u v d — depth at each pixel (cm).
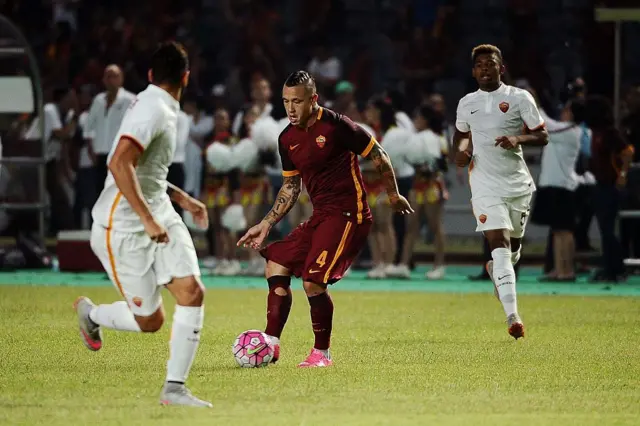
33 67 5706
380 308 4153
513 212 3216
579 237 5803
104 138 5775
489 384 2414
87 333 2433
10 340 3108
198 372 2566
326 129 2617
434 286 5209
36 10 8500
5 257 5888
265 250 2736
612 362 2764
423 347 3034
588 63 7256
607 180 5191
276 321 2714
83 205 6556
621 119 5538
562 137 5209
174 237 2133
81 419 1973
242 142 5434
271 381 2431
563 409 2127
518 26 7825
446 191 6075
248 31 8375
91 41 8112
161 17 8544
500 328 3519
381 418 2003
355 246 2678
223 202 5700
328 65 7625
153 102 2084
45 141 5781
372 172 5494
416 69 8119
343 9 8631
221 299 4488
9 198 5828
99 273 5738
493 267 3159
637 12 5419
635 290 5009
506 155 3194
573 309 4131
